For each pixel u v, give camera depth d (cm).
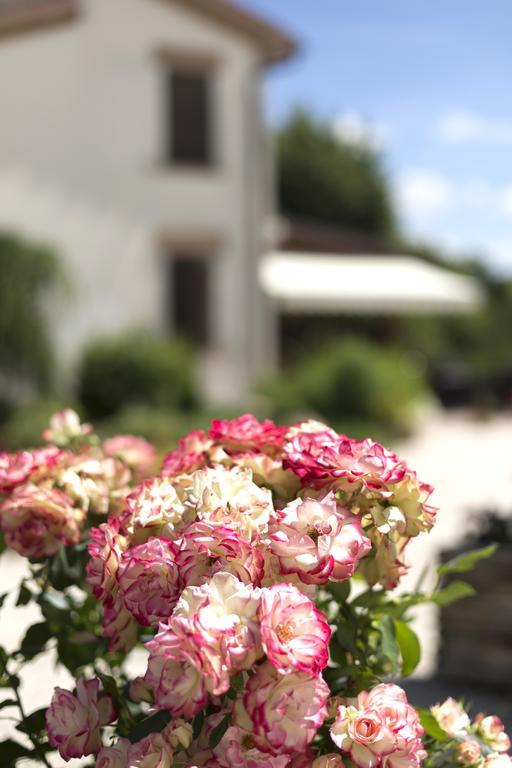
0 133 1853
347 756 221
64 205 1898
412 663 264
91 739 238
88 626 295
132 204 1945
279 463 264
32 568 297
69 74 1897
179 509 245
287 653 196
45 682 501
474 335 4066
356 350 2070
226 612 204
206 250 2005
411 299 2241
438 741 263
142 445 330
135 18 1938
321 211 4184
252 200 2031
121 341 1806
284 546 217
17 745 270
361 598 257
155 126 1958
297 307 2209
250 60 2023
